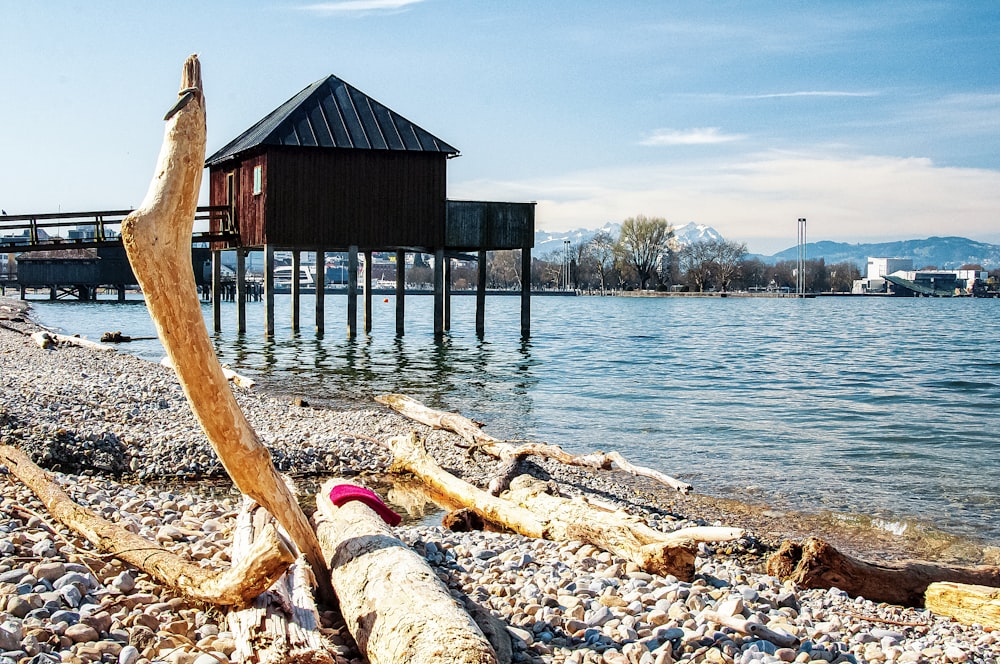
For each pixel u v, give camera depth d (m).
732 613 6.16
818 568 7.68
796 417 19.88
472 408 19.73
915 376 29.72
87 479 9.50
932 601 7.50
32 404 13.48
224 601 5.25
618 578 7.33
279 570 5.09
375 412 17.06
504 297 159.25
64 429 11.89
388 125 31.83
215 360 5.44
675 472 13.45
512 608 6.27
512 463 11.18
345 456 12.84
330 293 154.38
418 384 23.81
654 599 6.62
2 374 17.91
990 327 67.44
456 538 8.51
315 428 14.56
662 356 36.00
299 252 37.97
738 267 169.62
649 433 17.05
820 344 45.91
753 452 15.38
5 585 5.45
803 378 28.56
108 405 14.45
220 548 6.83
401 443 12.66
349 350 33.53
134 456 11.82
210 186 36.97
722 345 43.59
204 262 89.00
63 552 6.20
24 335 32.47
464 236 32.44
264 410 16.36
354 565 5.75
